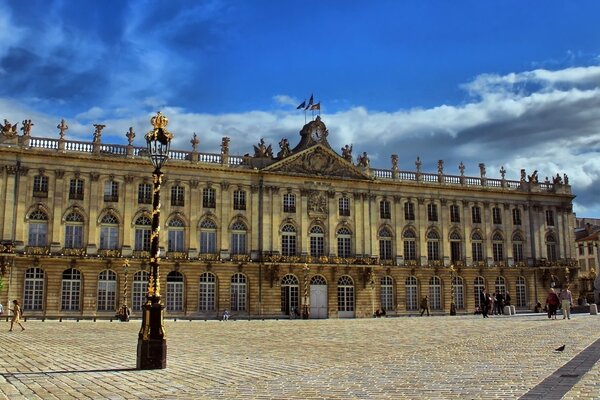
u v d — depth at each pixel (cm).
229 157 7406
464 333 3488
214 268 7138
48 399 1459
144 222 6981
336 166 7881
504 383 1552
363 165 8088
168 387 1636
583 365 1853
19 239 6425
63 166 6700
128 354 2531
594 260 11562
